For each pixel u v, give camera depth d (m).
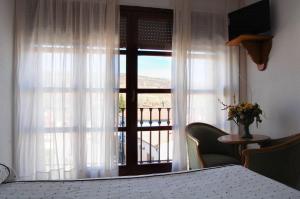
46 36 3.01
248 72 3.56
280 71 2.98
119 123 3.37
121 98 3.38
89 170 3.12
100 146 3.14
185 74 3.31
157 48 3.43
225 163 2.73
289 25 2.85
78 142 3.05
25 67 2.96
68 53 3.06
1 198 1.33
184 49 3.32
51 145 3.01
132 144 3.43
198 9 3.43
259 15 3.06
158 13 3.42
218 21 3.47
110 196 1.37
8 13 2.79
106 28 3.15
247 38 3.12
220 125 3.45
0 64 2.59
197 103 3.41
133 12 3.36
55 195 1.38
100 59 3.13
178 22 3.33
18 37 2.94
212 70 3.43
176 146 3.30
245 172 1.73
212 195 1.36
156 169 3.51
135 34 3.38
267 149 2.38
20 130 2.94
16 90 2.94
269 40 3.14
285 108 2.91
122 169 3.40
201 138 3.15
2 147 2.65
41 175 2.97
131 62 3.39
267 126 3.22
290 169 2.38
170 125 3.57
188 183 1.56
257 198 1.30
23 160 2.93
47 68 3.01
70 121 3.07
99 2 3.13
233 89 3.50
